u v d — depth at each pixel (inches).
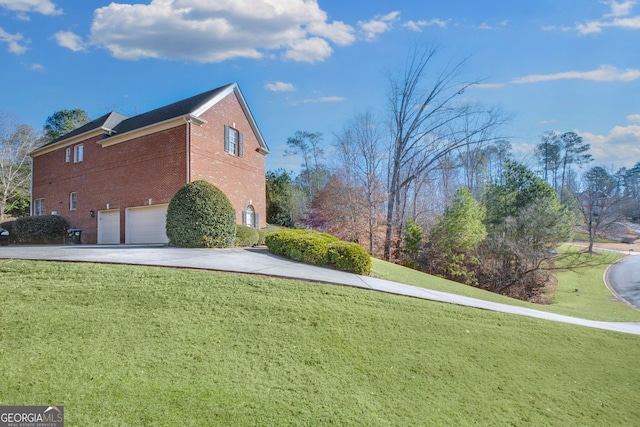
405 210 1098.1
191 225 472.4
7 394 122.8
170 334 181.8
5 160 1179.9
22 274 258.5
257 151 754.2
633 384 205.8
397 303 279.0
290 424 122.6
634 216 1833.2
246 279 281.4
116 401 122.9
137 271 278.7
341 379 160.2
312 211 1219.2
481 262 889.5
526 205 966.4
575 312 476.1
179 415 118.9
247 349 176.1
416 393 157.9
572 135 1884.8
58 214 768.9
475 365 195.5
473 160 1209.4
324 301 256.2
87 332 176.2
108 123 708.7
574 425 154.0
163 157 592.4
